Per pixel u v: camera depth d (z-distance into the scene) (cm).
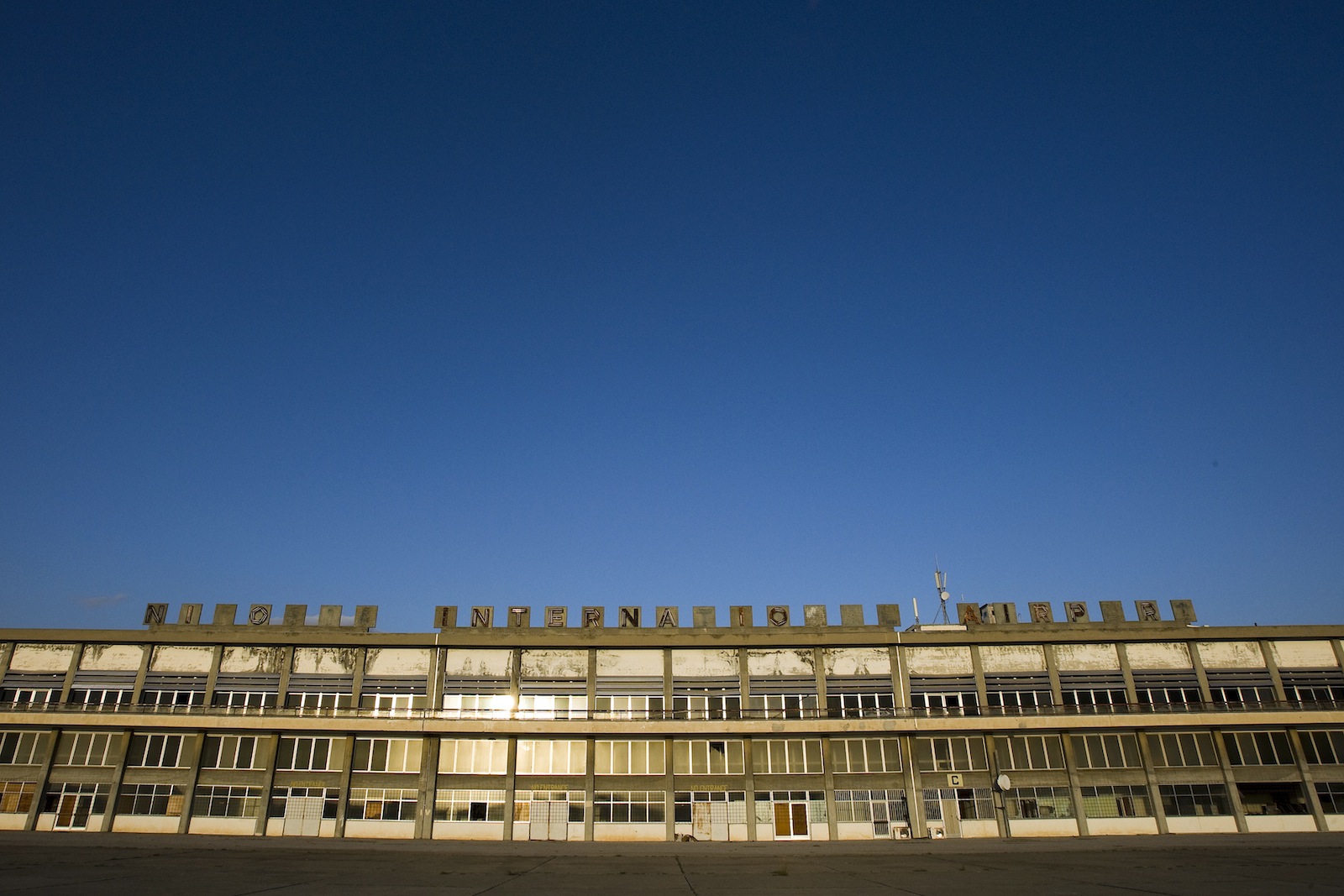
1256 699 6381
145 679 6369
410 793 6094
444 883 3250
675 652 6488
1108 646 6525
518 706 6331
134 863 3875
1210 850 4925
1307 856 4447
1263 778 6141
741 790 6109
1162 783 6138
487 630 6506
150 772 6119
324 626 6600
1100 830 6006
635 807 6059
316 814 6038
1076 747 6228
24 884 2920
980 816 6044
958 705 6356
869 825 6016
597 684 6391
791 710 6294
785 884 3322
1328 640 6588
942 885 3262
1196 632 6531
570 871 3888
